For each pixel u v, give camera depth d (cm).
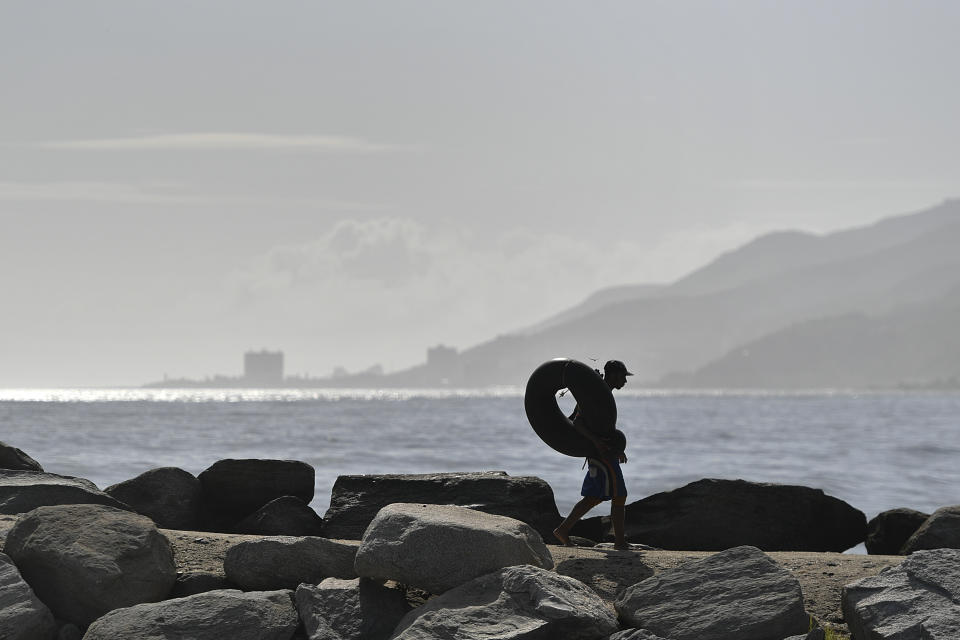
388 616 2998
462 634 2711
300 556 3306
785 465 16225
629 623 3016
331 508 4762
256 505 5109
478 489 4725
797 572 3475
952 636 2583
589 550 3828
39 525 3284
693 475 13738
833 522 5088
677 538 4869
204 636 2861
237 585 3344
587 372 3988
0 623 2908
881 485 12975
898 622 2720
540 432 4025
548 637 2769
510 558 3084
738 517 4931
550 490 4772
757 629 2823
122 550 3195
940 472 15062
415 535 3081
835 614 3081
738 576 3020
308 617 3003
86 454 16388
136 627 2875
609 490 4034
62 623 3111
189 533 3956
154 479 4938
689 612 2927
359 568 3108
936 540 4303
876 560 3688
